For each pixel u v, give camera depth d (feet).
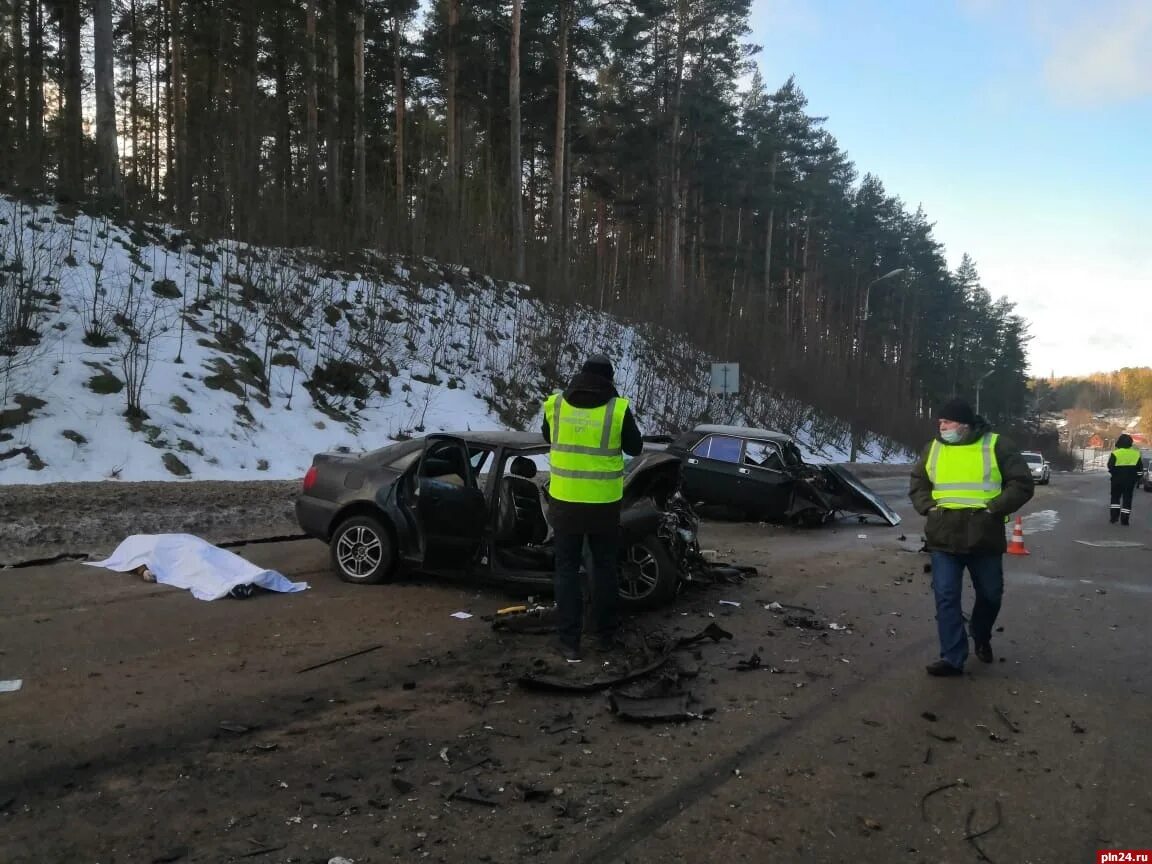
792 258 191.93
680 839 10.55
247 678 15.94
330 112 94.27
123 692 14.90
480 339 75.51
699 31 128.47
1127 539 44.93
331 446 49.49
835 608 24.18
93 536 27.96
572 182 153.38
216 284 58.95
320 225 74.59
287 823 10.60
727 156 143.23
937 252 256.32
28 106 72.95
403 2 101.86
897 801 11.87
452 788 11.72
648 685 16.28
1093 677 18.04
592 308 97.19
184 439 41.93
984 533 17.84
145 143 120.16
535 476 24.22
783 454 44.70
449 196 93.76
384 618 20.65
